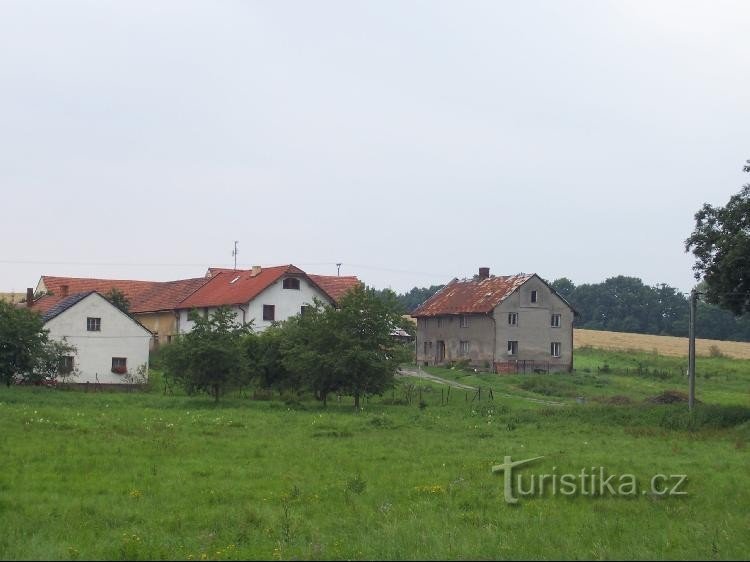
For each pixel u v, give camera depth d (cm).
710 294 4772
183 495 2214
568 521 1930
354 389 5419
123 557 1582
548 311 8906
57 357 6122
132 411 4606
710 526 1877
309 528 1833
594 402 6112
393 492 2278
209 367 5431
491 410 5303
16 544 1670
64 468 2553
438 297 9875
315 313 5834
